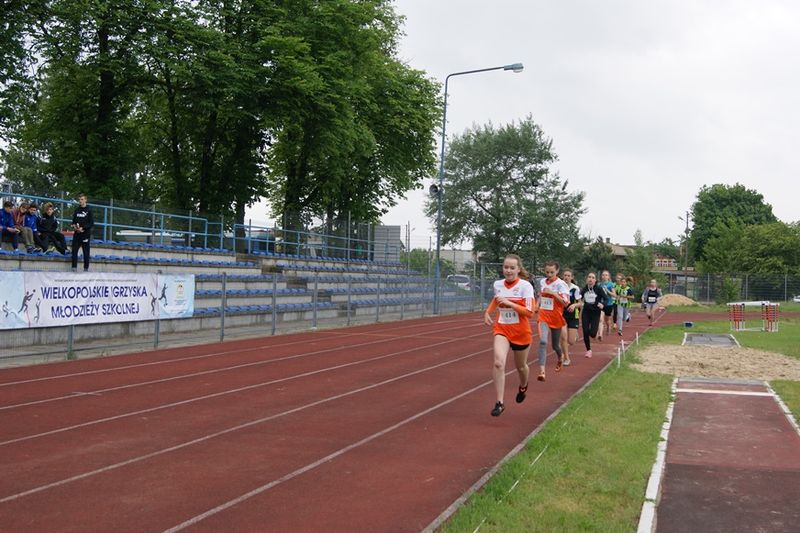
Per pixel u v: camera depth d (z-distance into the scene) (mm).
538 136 59750
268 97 27734
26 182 42969
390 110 36469
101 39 25266
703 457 7324
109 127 27156
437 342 20297
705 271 78188
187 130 31922
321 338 20797
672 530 5176
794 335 24969
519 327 9039
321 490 6031
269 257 29859
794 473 6738
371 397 10766
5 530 4984
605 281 21422
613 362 15422
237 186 31531
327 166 34469
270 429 8398
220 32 25906
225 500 5730
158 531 5023
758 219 98812
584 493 5871
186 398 10430
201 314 21156
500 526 5000
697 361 16078
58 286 14328
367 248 38688
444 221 60500
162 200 33938
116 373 12797
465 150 60250
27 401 9953
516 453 7230
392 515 5410
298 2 29719
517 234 58750
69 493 5852
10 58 23406
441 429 8516
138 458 6996
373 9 33062
